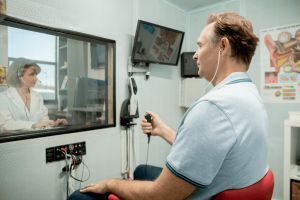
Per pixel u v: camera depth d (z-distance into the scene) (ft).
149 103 6.75
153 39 6.09
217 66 2.16
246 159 1.78
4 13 3.51
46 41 4.12
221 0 7.50
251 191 1.90
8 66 3.63
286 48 6.31
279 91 6.44
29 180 3.92
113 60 5.39
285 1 6.32
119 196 2.56
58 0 4.33
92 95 4.99
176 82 7.97
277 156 6.49
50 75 4.21
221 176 1.86
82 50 4.75
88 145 4.93
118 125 5.69
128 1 5.94
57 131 4.26
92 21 4.98
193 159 1.69
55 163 4.30
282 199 6.38
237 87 1.90
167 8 7.45
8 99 3.64
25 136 3.79
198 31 8.23
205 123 1.70
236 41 2.01
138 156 6.37
